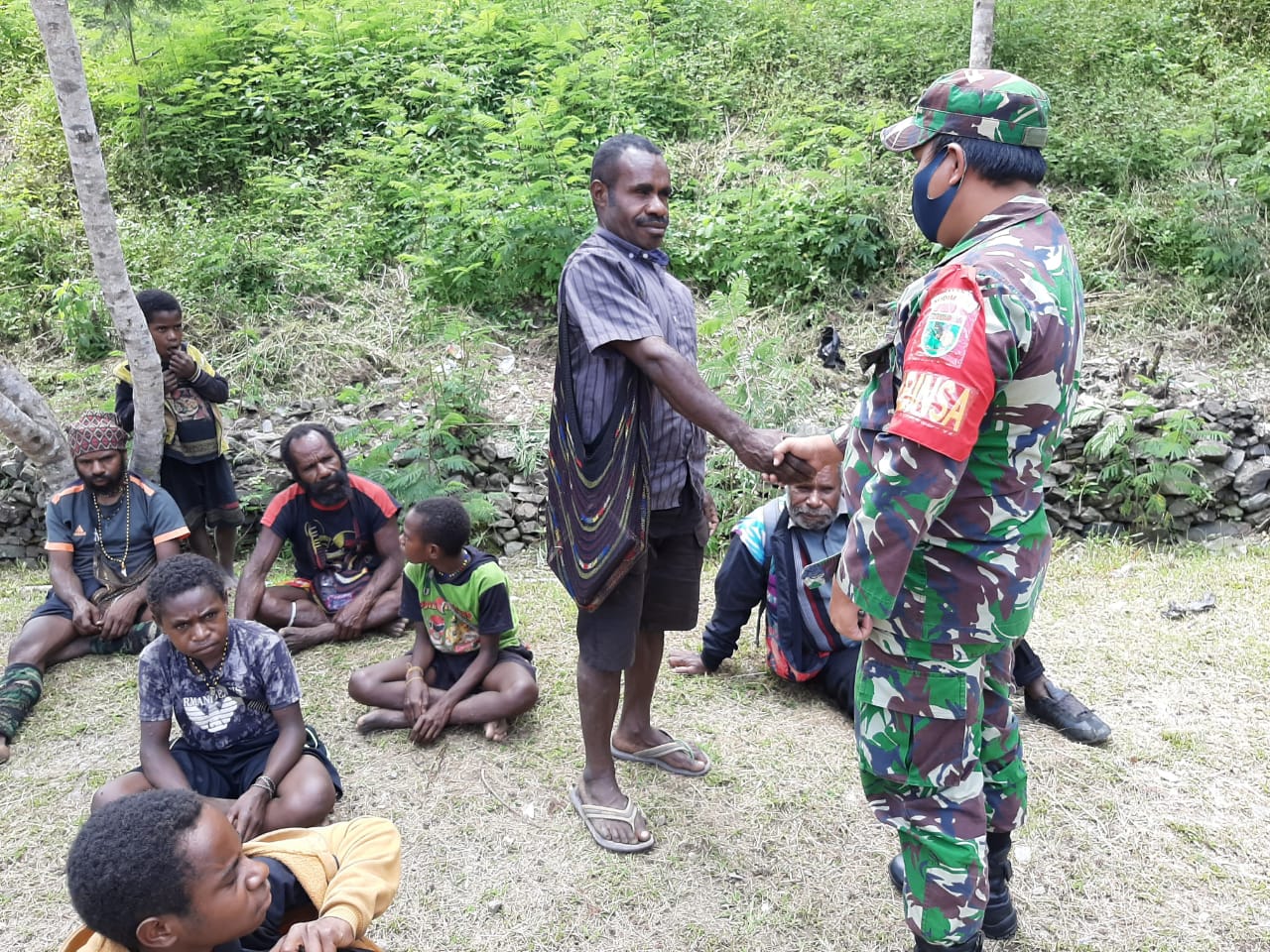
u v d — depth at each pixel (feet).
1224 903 8.41
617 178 8.41
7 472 16.44
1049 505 17.28
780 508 11.69
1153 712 11.25
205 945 5.20
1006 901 7.96
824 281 21.11
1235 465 16.98
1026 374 6.04
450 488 16.22
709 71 26.91
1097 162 23.43
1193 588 14.52
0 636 13.88
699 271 21.81
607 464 8.32
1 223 22.11
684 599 9.65
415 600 11.40
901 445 5.87
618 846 9.12
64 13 12.10
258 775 9.39
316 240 22.03
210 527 15.65
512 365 19.30
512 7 28.43
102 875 4.92
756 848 9.19
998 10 26.11
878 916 8.35
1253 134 23.71
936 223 6.61
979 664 6.66
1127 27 27.73
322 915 5.70
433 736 10.83
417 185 22.31
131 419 14.65
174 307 14.21
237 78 25.90
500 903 8.50
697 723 11.28
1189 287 20.99
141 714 9.31
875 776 7.07
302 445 12.94
